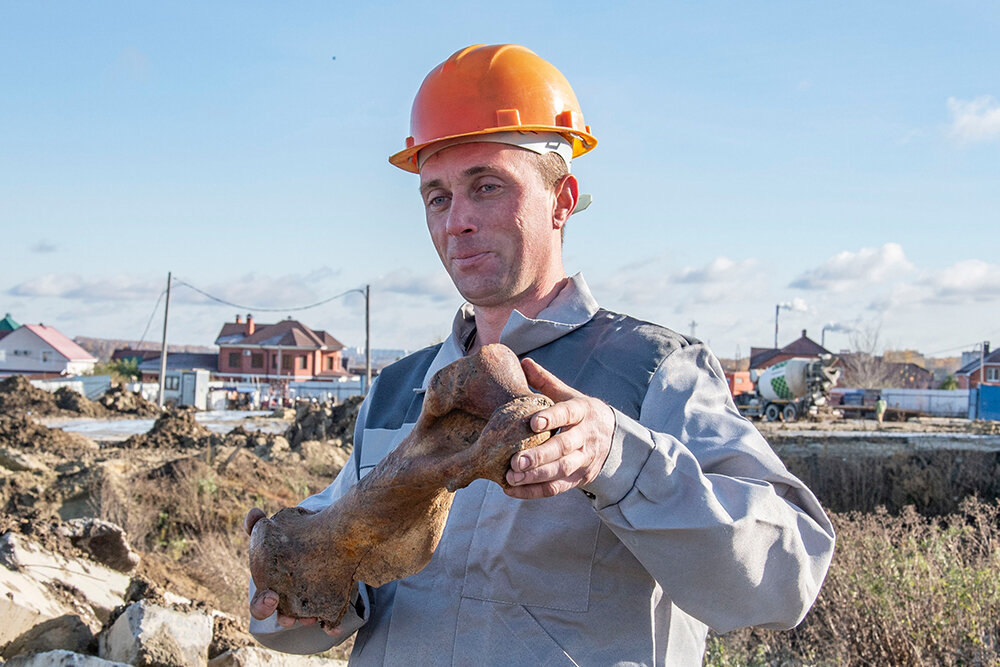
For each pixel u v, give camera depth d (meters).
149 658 3.61
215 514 8.95
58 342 69.75
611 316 1.73
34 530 4.30
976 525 8.95
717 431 1.50
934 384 61.06
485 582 1.55
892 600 5.43
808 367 29.69
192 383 35.78
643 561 1.34
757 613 1.35
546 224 1.71
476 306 1.81
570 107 1.73
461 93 1.65
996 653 4.91
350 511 1.37
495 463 1.11
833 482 15.95
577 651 1.49
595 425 1.21
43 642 3.67
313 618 1.51
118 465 9.95
